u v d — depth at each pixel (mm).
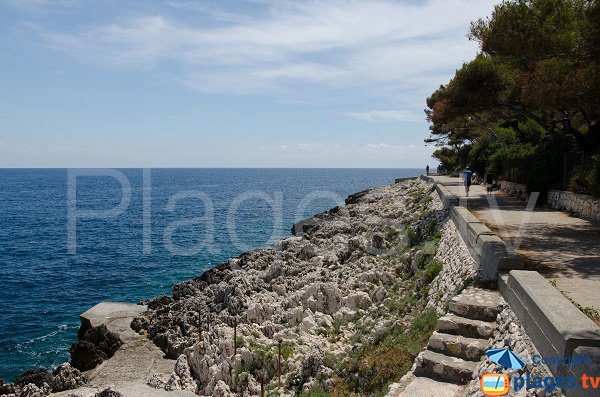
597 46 17281
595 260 14070
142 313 27578
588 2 18078
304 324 19312
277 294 24047
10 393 18781
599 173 21703
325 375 14570
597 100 21484
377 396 11406
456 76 29281
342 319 19734
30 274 45781
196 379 18062
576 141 29656
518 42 18969
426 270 19062
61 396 18172
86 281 42844
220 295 24969
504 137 51156
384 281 21969
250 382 16125
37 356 26703
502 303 11023
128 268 47281
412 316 16141
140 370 20500
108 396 15977
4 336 29656
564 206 25125
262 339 18578
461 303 11430
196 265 47250
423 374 10320
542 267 13250
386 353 13375
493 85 28219
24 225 81750
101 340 23906
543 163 28812
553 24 18281
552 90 18438
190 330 22578
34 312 34406
